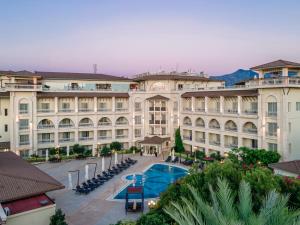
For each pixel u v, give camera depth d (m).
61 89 66.50
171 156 60.69
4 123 60.19
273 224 12.88
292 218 13.15
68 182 44.41
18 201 23.98
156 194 39.47
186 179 22.09
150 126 71.94
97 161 59.28
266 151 44.91
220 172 20.44
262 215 12.95
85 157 61.62
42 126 61.53
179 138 67.44
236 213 13.92
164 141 67.88
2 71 66.12
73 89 67.38
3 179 25.58
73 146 63.16
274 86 45.94
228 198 14.83
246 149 45.91
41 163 56.69
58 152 60.84
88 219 30.64
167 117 71.69
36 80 63.16
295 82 44.94
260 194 17.92
